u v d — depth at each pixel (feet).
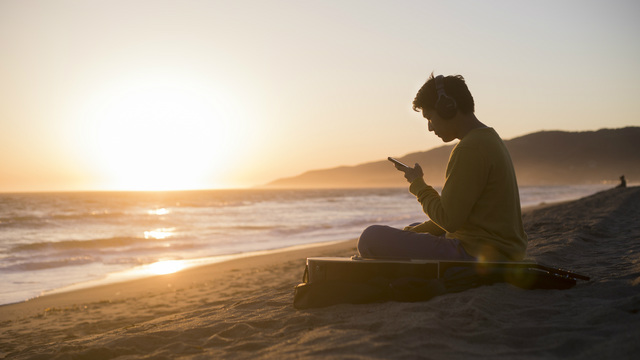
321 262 9.68
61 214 110.11
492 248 9.08
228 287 27.86
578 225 25.80
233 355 7.45
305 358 6.42
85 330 19.02
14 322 21.67
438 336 6.97
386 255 9.60
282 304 11.70
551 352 6.23
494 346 6.60
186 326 10.52
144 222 93.61
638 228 23.77
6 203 171.53
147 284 32.09
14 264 40.73
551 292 9.14
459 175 8.71
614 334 6.47
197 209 149.07
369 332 7.36
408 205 167.94
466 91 9.01
